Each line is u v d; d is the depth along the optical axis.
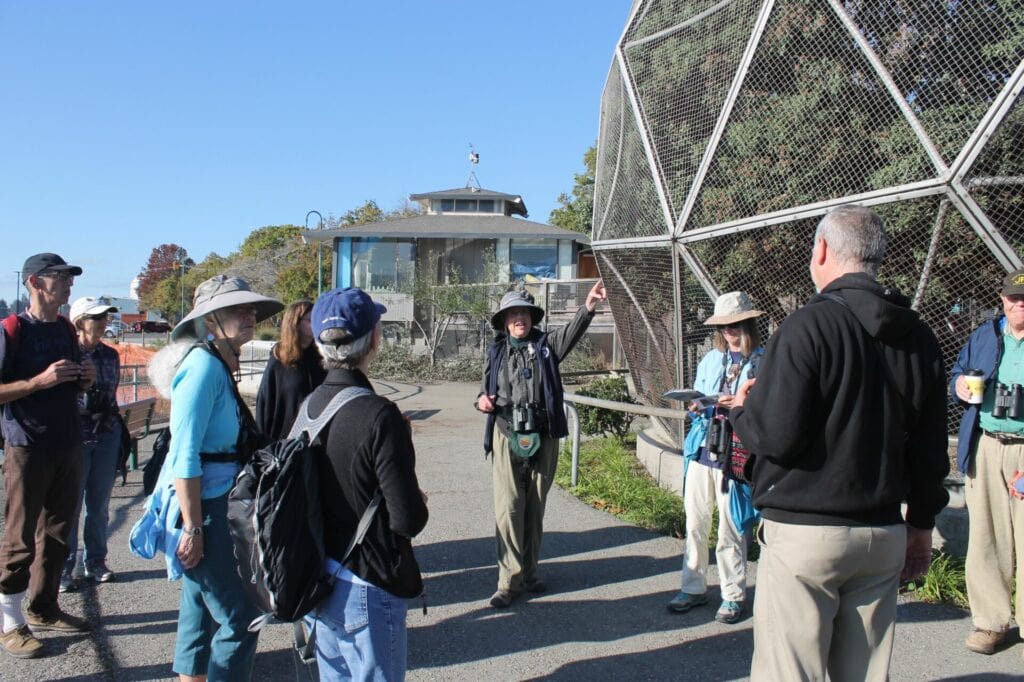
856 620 2.49
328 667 2.46
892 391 2.39
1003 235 4.58
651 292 6.76
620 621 4.40
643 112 6.64
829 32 5.16
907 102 4.80
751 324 4.24
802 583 2.41
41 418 4.02
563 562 5.37
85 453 4.95
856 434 2.35
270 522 2.30
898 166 4.83
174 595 4.82
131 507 6.95
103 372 5.12
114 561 5.48
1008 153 4.50
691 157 6.09
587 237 25.34
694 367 6.33
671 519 5.99
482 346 21.06
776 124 5.43
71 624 4.28
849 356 2.36
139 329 58.00
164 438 3.36
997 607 3.94
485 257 24.09
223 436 3.08
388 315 22.88
